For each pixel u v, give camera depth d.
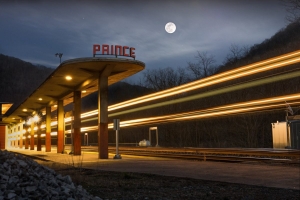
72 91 33.72
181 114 37.19
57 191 7.40
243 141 46.16
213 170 14.88
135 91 94.06
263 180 11.52
